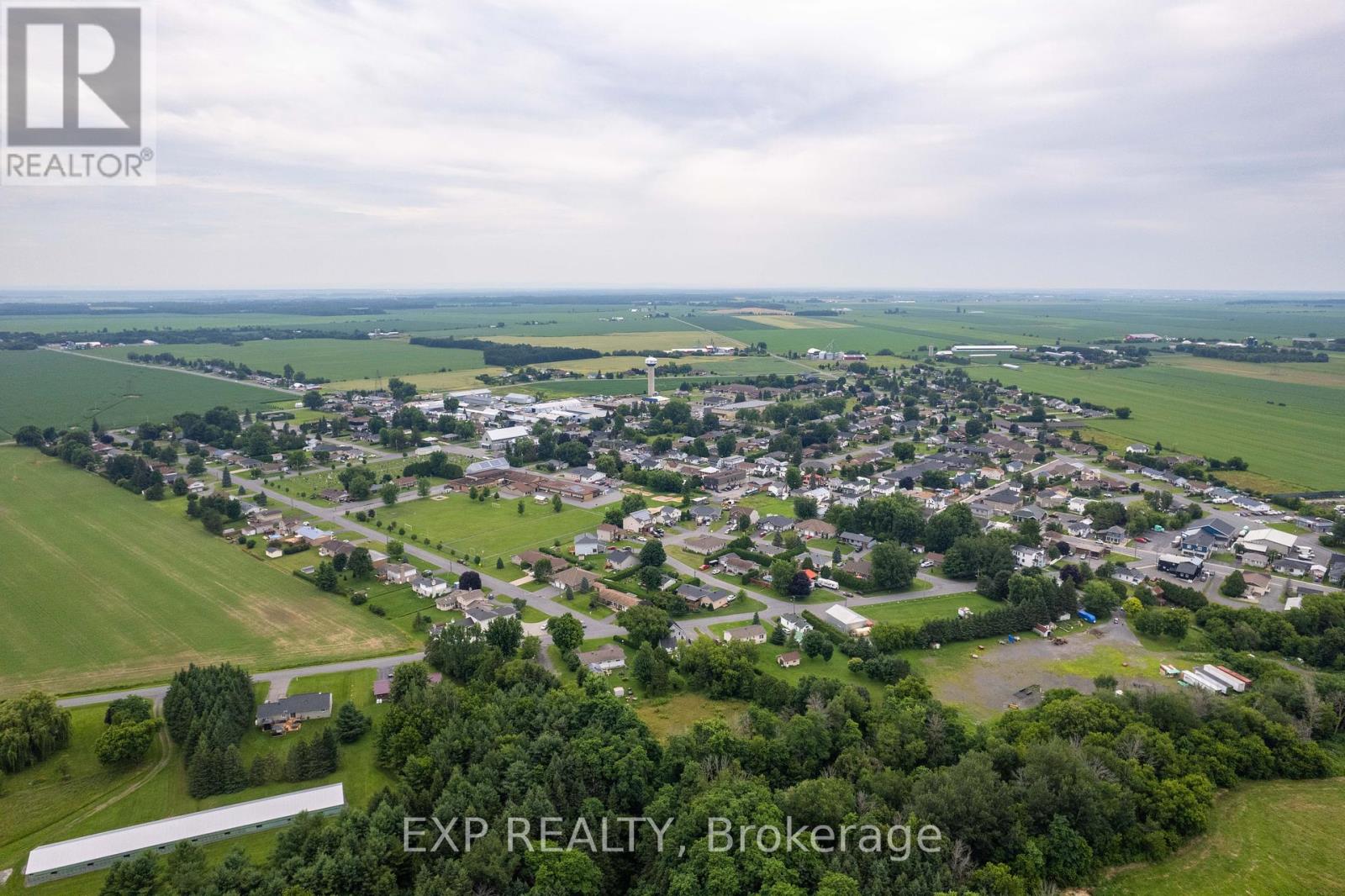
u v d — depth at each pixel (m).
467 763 111.00
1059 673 151.25
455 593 180.75
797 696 132.00
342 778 114.75
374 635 162.00
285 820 104.31
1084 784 100.75
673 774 111.06
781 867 88.12
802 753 114.56
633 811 107.12
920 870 89.75
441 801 100.31
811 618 171.88
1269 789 113.75
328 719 131.00
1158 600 185.62
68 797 110.00
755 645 157.38
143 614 169.12
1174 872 97.81
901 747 114.56
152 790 111.94
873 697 140.50
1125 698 126.44
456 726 116.00
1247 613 167.62
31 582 184.38
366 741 124.56
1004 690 144.75
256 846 100.69
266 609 173.62
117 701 127.69
